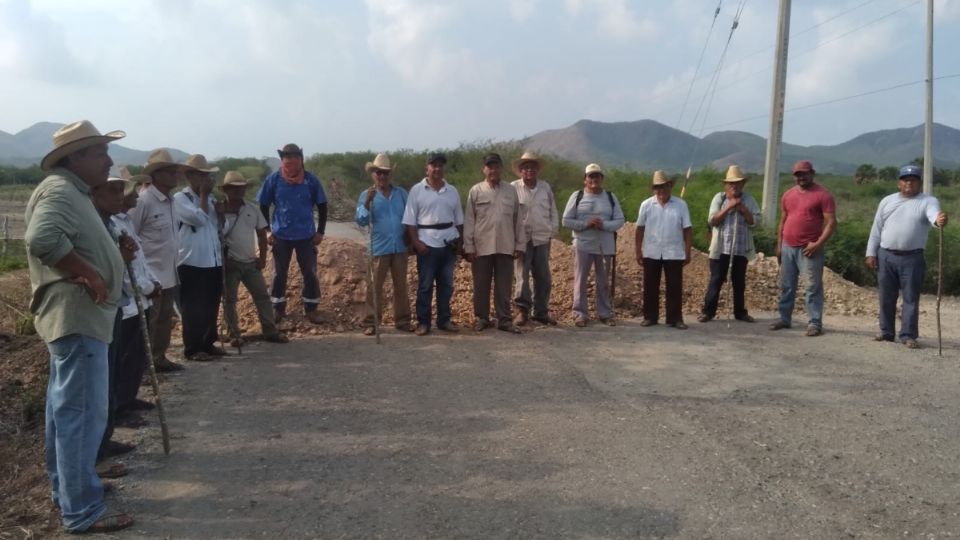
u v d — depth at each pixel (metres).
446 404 6.14
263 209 8.67
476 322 9.05
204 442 5.22
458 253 8.96
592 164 9.46
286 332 8.73
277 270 8.73
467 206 8.93
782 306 9.45
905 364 7.68
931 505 4.36
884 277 8.69
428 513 4.18
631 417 5.89
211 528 3.99
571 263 11.55
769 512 4.23
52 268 3.89
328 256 10.12
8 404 5.78
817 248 8.97
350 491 4.45
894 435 5.53
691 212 19.66
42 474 4.70
